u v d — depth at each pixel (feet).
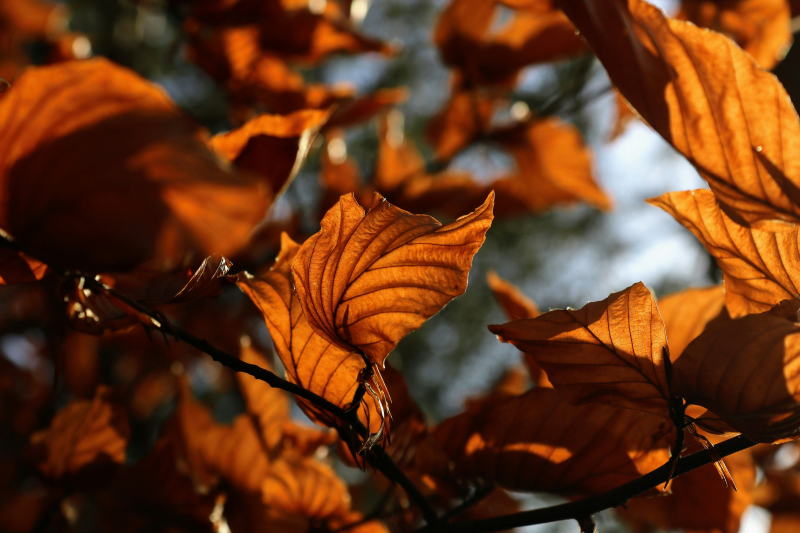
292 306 2.26
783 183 2.16
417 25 15.24
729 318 2.30
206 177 2.04
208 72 3.87
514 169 4.72
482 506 2.80
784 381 2.17
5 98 2.03
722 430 2.22
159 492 2.60
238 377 2.64
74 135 2.03
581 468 2.37
